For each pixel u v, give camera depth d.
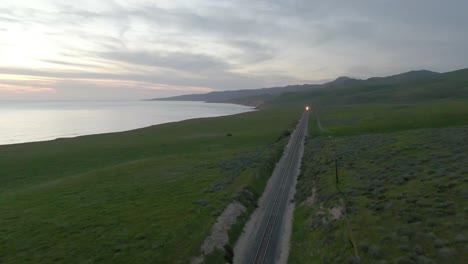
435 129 63.59
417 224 22.66
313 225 29.84
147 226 31.20
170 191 44.34
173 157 73.00
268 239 29.17
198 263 24.45
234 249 27.92
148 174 56.75
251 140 92.50
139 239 28.25
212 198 39.19
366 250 21.48
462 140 45.91
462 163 34.12
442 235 20.59
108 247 26.91
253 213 36.31
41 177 61.47
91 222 33.03
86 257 25.33
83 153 84.88
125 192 45.19
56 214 36.25
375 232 23.61
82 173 63.56
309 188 41.62
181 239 27.94
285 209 37.00
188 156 73.62
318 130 99.31
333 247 24.09
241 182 45.12
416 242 20.55
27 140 139.12
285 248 27.50
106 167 68.50
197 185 46.75
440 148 44.16
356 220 26.64
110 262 24.42
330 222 28.34
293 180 48.91
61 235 29.83
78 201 41.59
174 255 25.30
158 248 26.36
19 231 31.19
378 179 36.19
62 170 67.31
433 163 36.81
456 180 28.86
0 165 71.19
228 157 67.62
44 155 82.31
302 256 25.34
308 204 36.28
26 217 35.47
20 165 71.38
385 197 29.94
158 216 33.88
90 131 175.12
